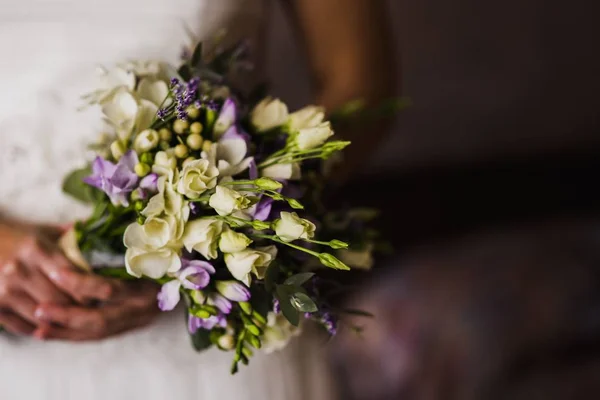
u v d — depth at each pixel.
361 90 1.34
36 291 1.08
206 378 1.22
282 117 1.01
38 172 1.17
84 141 1.17
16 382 1.21
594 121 2.96
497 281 2.22
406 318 2.21
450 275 2.27
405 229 2.86
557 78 2.92
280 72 2.61
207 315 0.93
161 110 0.92
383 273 2.45
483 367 2.07
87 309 1.09
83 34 1.18
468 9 2.81
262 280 0.94
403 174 2.88
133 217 1.03
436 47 2.82
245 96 1.14
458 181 2.90
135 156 0.95
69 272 1.07
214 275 0.94
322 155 0.96
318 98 1.38
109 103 0.97
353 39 1.36
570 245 2.33
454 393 2.07
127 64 1.03
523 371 2.05
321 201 1.14
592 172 2.96
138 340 1.20
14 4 1.17
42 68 1.17
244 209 0.90
